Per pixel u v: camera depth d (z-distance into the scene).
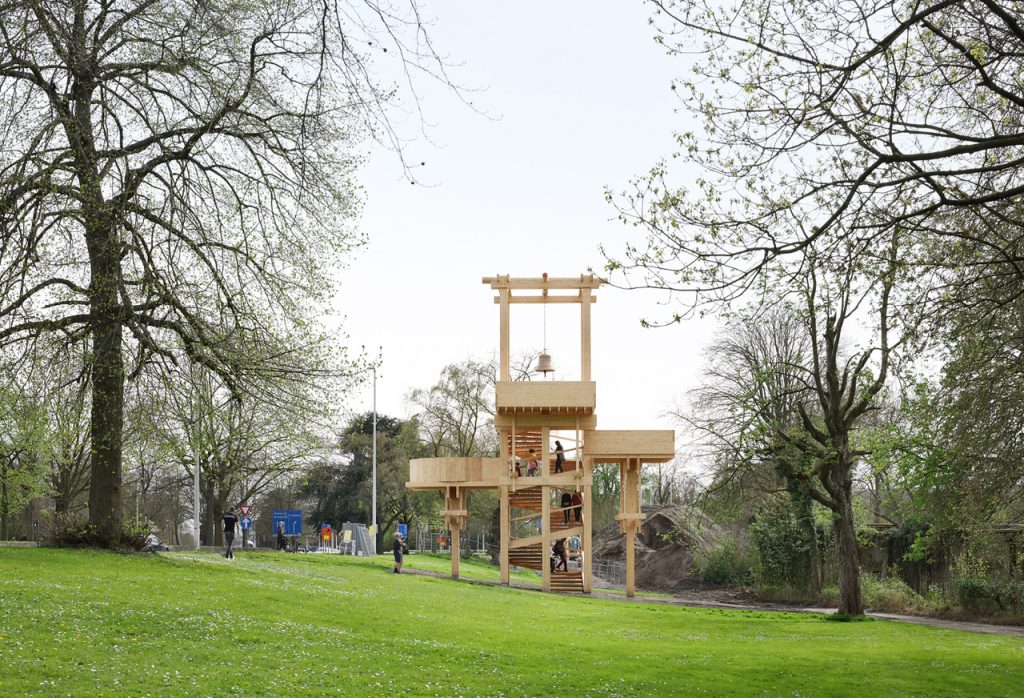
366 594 30.80
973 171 12.55
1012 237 15.83
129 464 34.25
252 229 30.30
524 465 57.22
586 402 48.84
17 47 16.73
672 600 50.25
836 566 57.41
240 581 28.80
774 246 13.41
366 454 95.31
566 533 50.25
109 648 17.53
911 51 14.11
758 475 55.03
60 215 25.80
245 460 46.53
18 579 23.48
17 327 26.27
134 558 30.38
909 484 30.16
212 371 29.62
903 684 19.28
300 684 16.12
